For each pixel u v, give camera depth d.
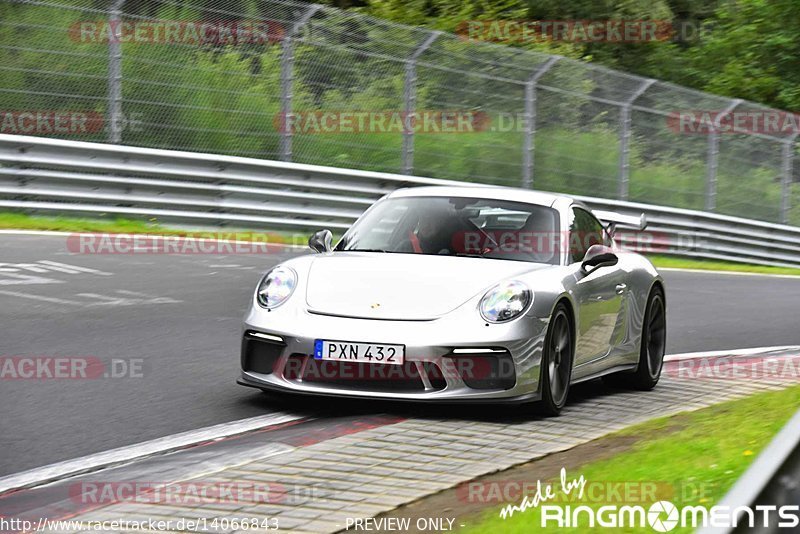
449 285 24.36
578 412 25.56
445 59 69.69
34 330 32.25
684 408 27.08
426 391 23.17
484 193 28.50
